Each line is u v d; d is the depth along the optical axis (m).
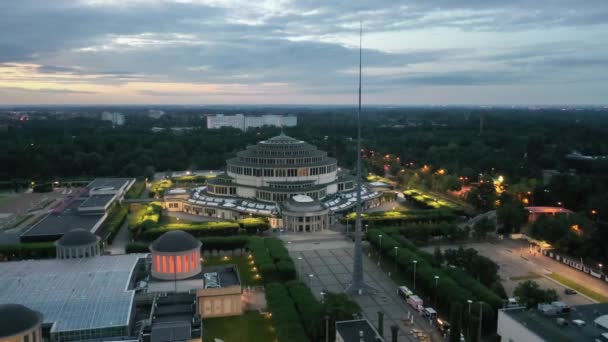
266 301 160.88
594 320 121.94
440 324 143.88
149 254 183.25
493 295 150.25
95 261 171.00
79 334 124.94
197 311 144.12
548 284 180.12
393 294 172.38
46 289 143.75
